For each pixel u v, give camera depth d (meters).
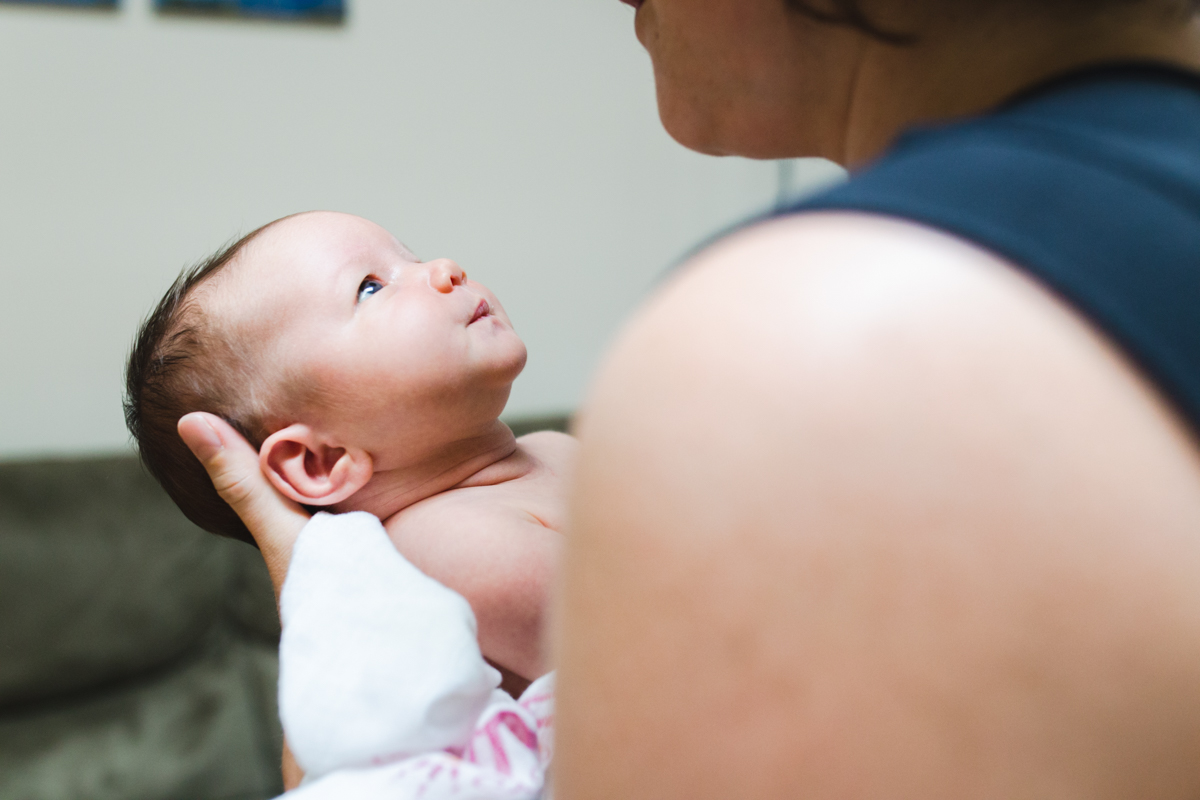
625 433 0.29
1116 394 0.26
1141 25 0.38
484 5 2.25
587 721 0.29
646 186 2.48
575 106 2.38
